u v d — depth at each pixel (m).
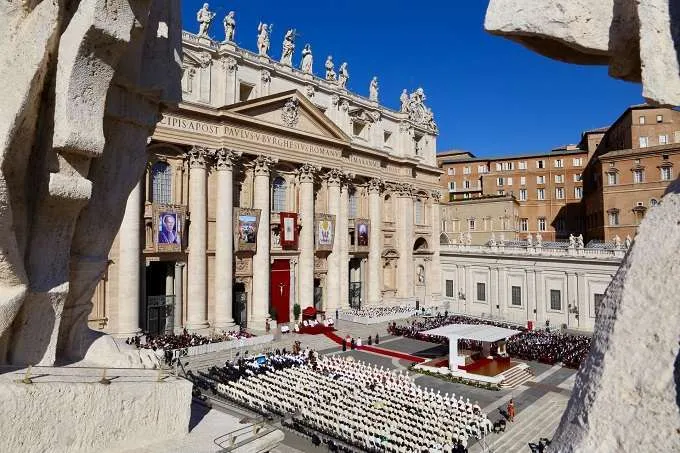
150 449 7.33
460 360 32.38
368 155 55.31
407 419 21.28
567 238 84.00
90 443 6.66
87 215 8.04
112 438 6.94
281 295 45.97
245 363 29.67
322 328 44.00
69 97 6.55
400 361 35.12
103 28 6.50
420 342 41.62
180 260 38.44
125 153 8.56
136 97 8.55
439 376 31.25
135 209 33.94
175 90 9.30
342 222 51.56
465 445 19.28
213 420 9.09
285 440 19.97
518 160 89.31
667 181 55.72
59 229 7.21
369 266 56.25
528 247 54.84
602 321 2.99
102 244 8.38
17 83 6.08
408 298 60.22
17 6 6.11
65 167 6.92
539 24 3.64
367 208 56.59
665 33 2.99
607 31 3.49
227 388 24.64
